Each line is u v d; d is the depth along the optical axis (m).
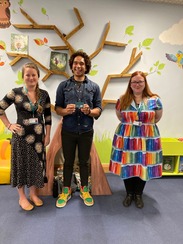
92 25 2.53
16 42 2.47
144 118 1.87
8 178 2.39
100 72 2.64
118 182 2.60
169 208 2.04
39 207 1.98
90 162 2.37
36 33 2.48
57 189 2.18
